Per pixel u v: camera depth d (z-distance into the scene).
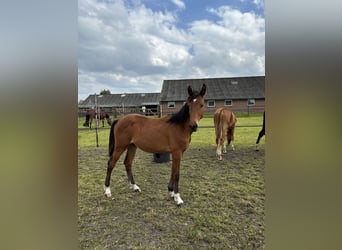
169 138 2.26
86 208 2.17
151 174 3.27
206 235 1.70
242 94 15.16
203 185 2.75
